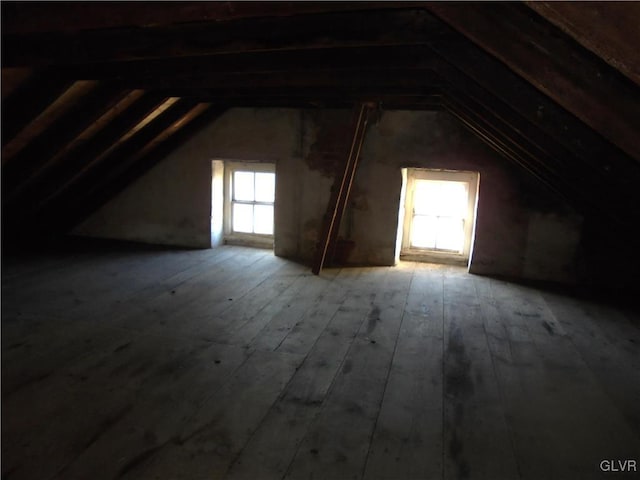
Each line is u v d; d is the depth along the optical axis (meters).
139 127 4.58
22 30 2.02
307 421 2.07
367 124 4.83
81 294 3.77
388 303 3.80
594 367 2.72
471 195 5.02
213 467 1.75
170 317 3.33
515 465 1.81
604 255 4.39
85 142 4.41
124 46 2.57
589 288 4.42
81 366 2.53
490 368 2.66
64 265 4.67
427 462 1.81
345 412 2.15
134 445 1.86
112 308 3.47
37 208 5.16
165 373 2.48
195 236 5.66
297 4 1.49
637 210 2.37
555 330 3.31
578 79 1.27
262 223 5.77
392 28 2.06
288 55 2.83
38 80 3.36
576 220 4.42
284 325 3.24
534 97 1.86
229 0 1.57
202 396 2.26
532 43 1.33
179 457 1.80
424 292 4.14
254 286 4.16
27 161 4.21
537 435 2.02
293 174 5.16
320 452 1.85
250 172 5.66
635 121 1.21
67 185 5.01
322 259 4.65
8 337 2.87
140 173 5.61
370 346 2.92
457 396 2.33
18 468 1.70
